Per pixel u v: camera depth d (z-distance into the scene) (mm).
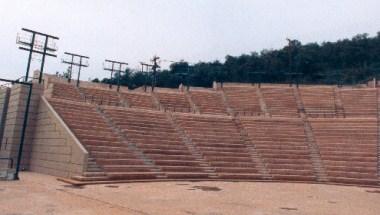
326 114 47000
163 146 31281
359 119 38500
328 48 131750
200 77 121062
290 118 41469
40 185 20078
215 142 35344
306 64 119938
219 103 53094
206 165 30250
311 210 15602
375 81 54125
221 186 23953
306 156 33625
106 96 47469
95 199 15852
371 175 29250
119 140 29594
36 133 29906
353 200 19484
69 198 15797
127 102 47594
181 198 17500
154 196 17734
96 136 28125
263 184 26656
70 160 24531
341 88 52906
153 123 35812
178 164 29094
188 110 49250
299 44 131125
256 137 37656
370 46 129125
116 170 24781
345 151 33562
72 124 28359
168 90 56125
